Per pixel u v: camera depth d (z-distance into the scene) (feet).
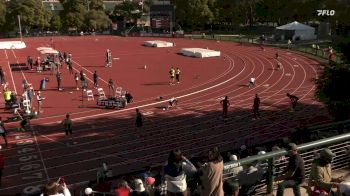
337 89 69.87
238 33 335.06
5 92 111.86
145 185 30.32
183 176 24.12
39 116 104.78
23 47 252.62
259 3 325.21
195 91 134.21
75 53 228.84
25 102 103.81
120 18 395.75
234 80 151.74
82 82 132.05
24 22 332.19
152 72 168.76
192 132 91.35
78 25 348.79
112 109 112.16
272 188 29.43
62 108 112.47
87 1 365.81
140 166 71.51
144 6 394.52
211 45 264.31
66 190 28.09
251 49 239.50
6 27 337.11
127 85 143.64
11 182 65.26
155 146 82.12
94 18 351.25
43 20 341.62
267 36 295.28
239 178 30.48
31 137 88.12
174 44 263.70
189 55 216.33
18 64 187.62
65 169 70.38
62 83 146.00
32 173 68.69
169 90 135.64
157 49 245.86
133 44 274.77
